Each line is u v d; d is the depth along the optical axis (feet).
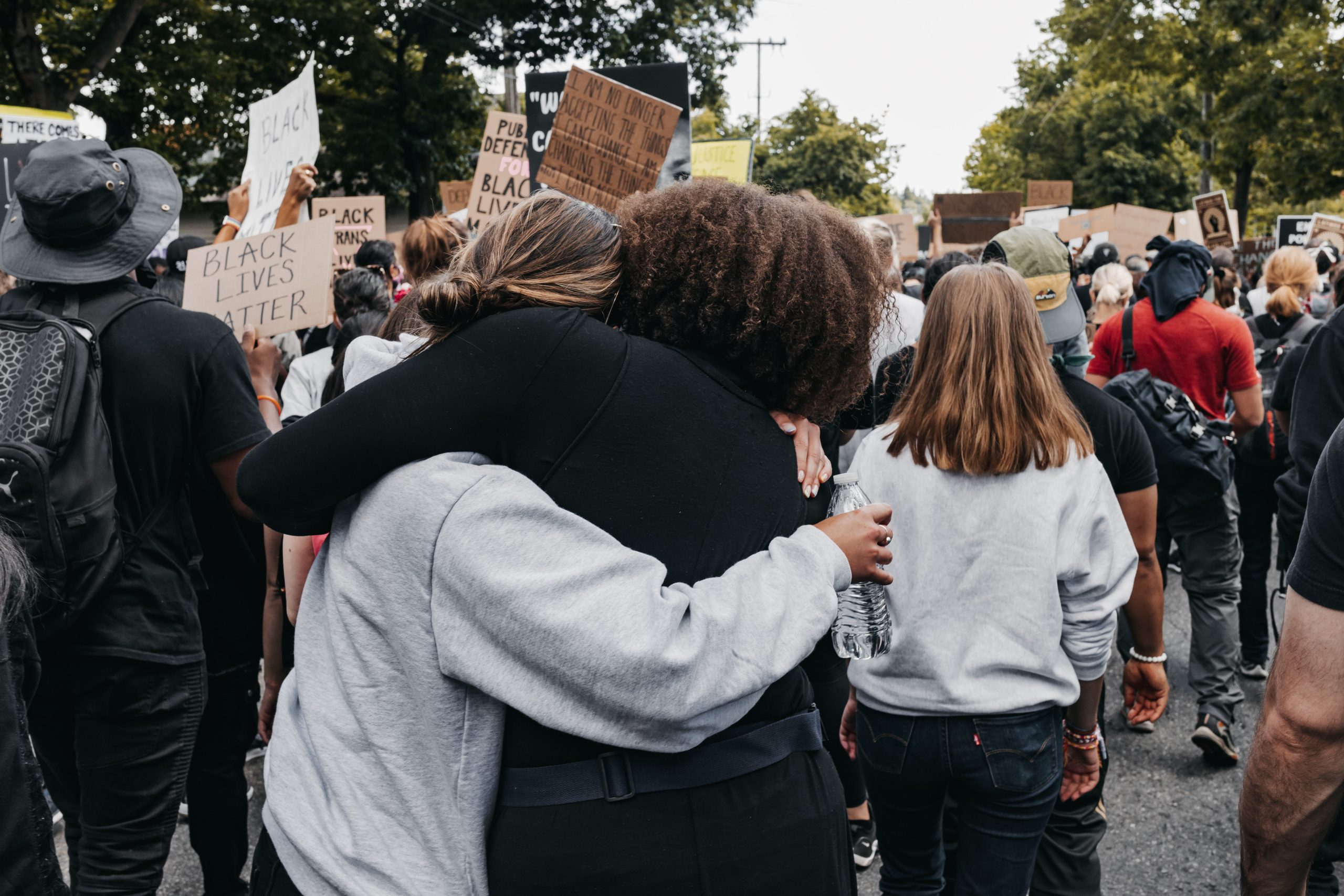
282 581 8.14
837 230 4.44
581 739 3.84
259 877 4.21
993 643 6.51
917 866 7.20
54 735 7.19
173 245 13.71
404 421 3.77
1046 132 129.80
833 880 4.17
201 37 58.80
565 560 3.69
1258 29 75.61
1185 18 79.66
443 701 3.84
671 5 68.13
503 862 3.86
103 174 7.01
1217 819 11.13
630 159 10.24
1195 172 127.13
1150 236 39.50
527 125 14.01
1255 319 18.35
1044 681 6.56
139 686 6.88
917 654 6.60
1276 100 74.13
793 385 4.29
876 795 7.04
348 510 4.03
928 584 6.57
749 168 18.74
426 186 71.56
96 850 6.98
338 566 3.95
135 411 6.86
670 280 4.13
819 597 4.04
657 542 3.92
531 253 4.13
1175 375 12.78
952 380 6.45
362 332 9.20
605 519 3.87
